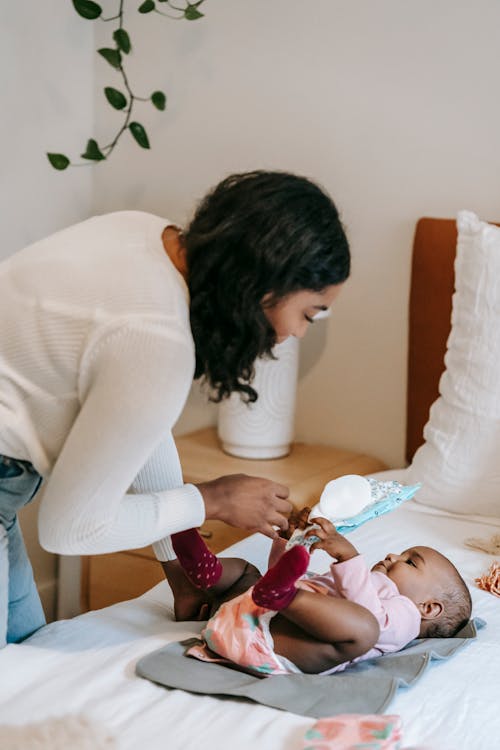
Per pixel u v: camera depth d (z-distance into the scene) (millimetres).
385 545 1910
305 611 1340
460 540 1982
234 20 2656
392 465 2662
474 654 1450
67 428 1246
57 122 2791
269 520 1374
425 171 2488
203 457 2541
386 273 2580
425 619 1544
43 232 2805
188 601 1571
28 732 1110
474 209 2443
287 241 1108
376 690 1271
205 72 2723
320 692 1277
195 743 1136
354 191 2586
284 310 1173
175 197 2828
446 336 2451
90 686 1273
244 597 1422
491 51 2363
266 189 1133
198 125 2760
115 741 1106
